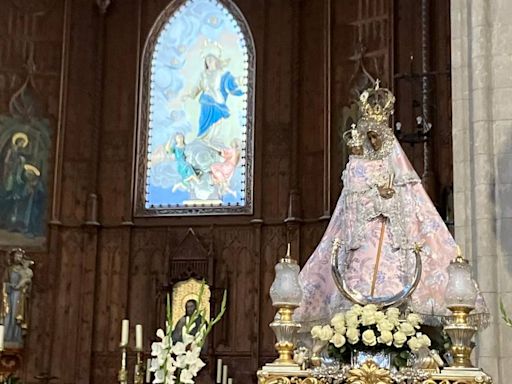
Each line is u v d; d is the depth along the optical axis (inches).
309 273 293.3
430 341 263.7
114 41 882.8
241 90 858.8
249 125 845.8
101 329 815.7
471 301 247.0
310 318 287.9
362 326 260.2
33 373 793.6
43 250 824.9
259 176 823.1
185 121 860.6
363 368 243.4
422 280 277.7
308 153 820.0
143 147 859.4
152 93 874.1
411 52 762.2
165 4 886.4
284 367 247.8
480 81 356.5
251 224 812.6
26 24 868.6
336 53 816.3
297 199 804.0
